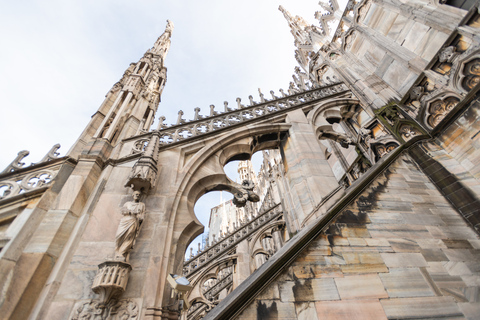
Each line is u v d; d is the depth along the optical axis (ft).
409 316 8.70
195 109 27.61
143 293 12.10
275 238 48.91
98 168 18.34
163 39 49.14
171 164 20.02
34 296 11.12
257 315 7.82
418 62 26.78
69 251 12.70
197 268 33.37
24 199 14.56
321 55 50.80
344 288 9.25
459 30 21.34
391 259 10.89
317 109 31.19
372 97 32.32
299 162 23.06
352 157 40.73
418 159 20.06
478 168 16.55
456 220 14.92
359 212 13.17
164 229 15.16
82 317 10.64
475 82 19.72
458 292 9.86
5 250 11.73
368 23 36.17
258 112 29.81
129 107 27.14
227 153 24.26
